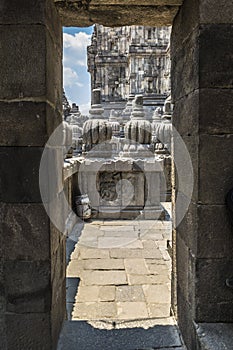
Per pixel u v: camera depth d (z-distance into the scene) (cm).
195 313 201
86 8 226
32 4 182
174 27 249
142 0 219
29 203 191
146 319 260
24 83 185
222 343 184
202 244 196
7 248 193
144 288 354
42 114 187
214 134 191
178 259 250
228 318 201
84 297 333
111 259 439
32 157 189
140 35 2220
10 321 197
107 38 2430
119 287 356
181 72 230
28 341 198
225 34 188
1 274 195
